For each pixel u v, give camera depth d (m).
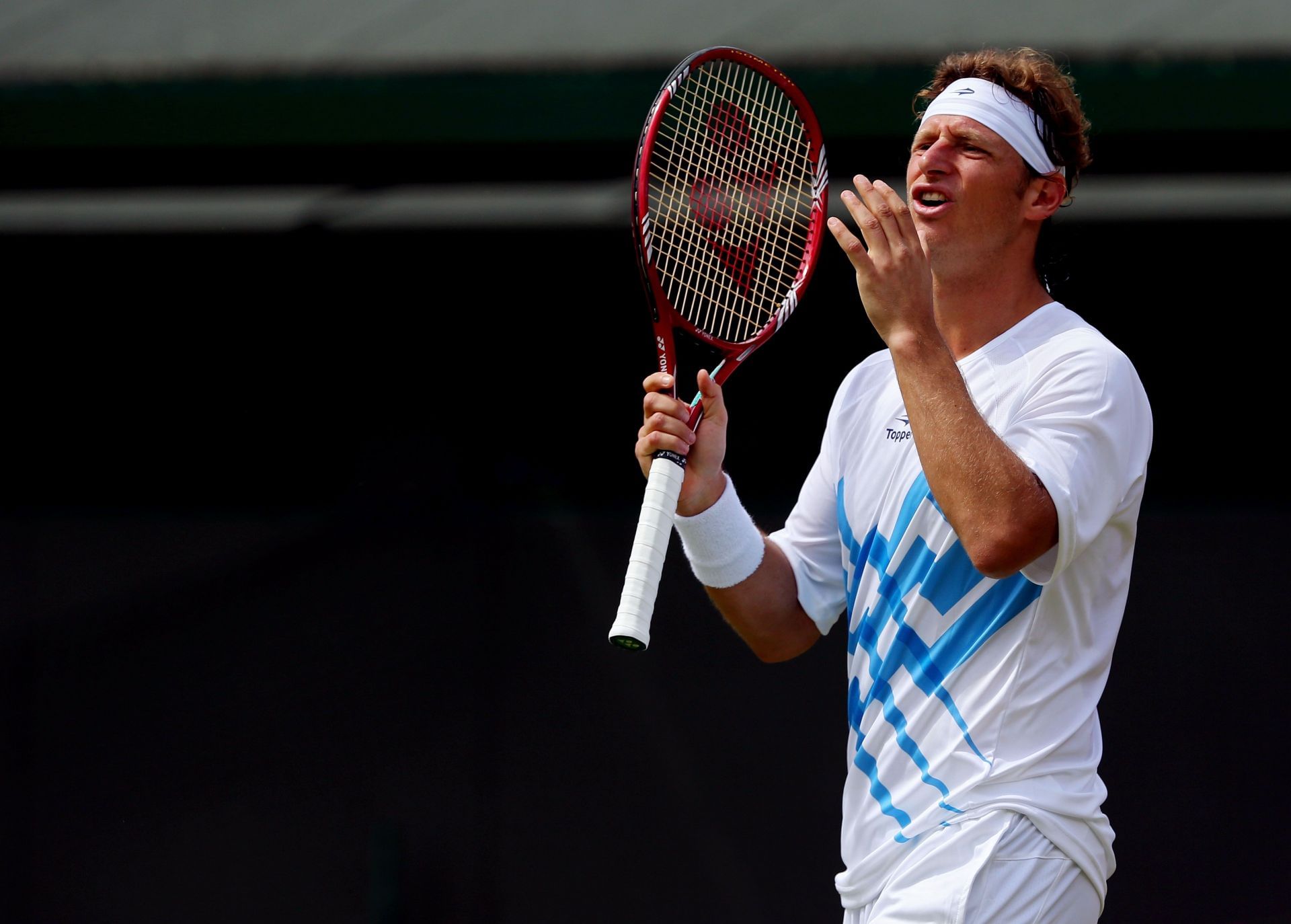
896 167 23.70
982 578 8.54
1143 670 22.72
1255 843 21.73
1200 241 24.58
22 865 23.52
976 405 8.73
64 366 26.98
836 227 8.50
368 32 23.72
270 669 24.69
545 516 25.61
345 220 25.27
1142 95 21.94
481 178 25.69
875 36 22.69
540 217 24.94
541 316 26.73
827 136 22.47
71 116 23.44
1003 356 8.86
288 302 26.98
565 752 23.56
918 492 8.90
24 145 23.61
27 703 24.55
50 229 25.77
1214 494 24.34
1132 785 22.11
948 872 8.32
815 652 23.48
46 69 23.44
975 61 9.52
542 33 23.20
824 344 25.92
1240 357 24.69
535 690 24.08
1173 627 22.89
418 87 23.03
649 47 23.03
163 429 26.80
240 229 25.55
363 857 23.23
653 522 9.14
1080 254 24.81
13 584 25.58
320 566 25.39
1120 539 8.66
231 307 27.00
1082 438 8.23
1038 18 22.67
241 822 23.64
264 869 23.30
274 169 26.05
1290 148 23.84
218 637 24.91
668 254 10.41
